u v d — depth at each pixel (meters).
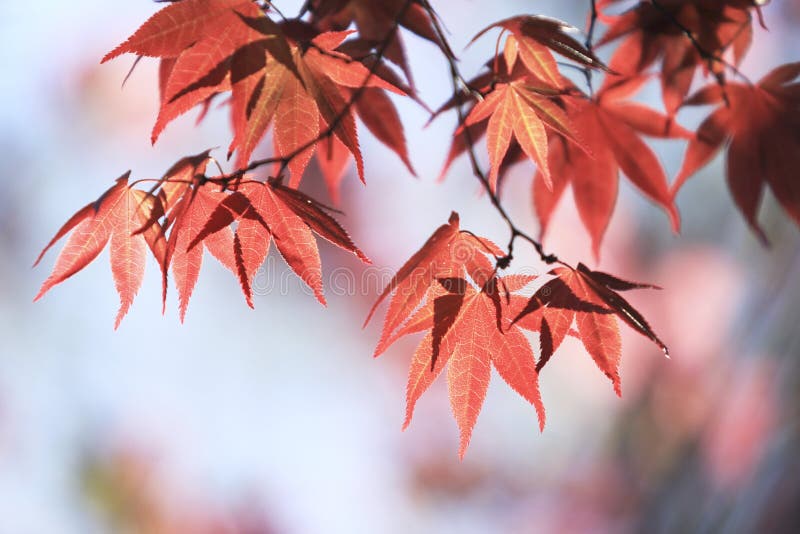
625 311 0.91
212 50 0.91
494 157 0.94
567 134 0.94
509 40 0.96
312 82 0.92
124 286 0.93
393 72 0.98
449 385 0.92
